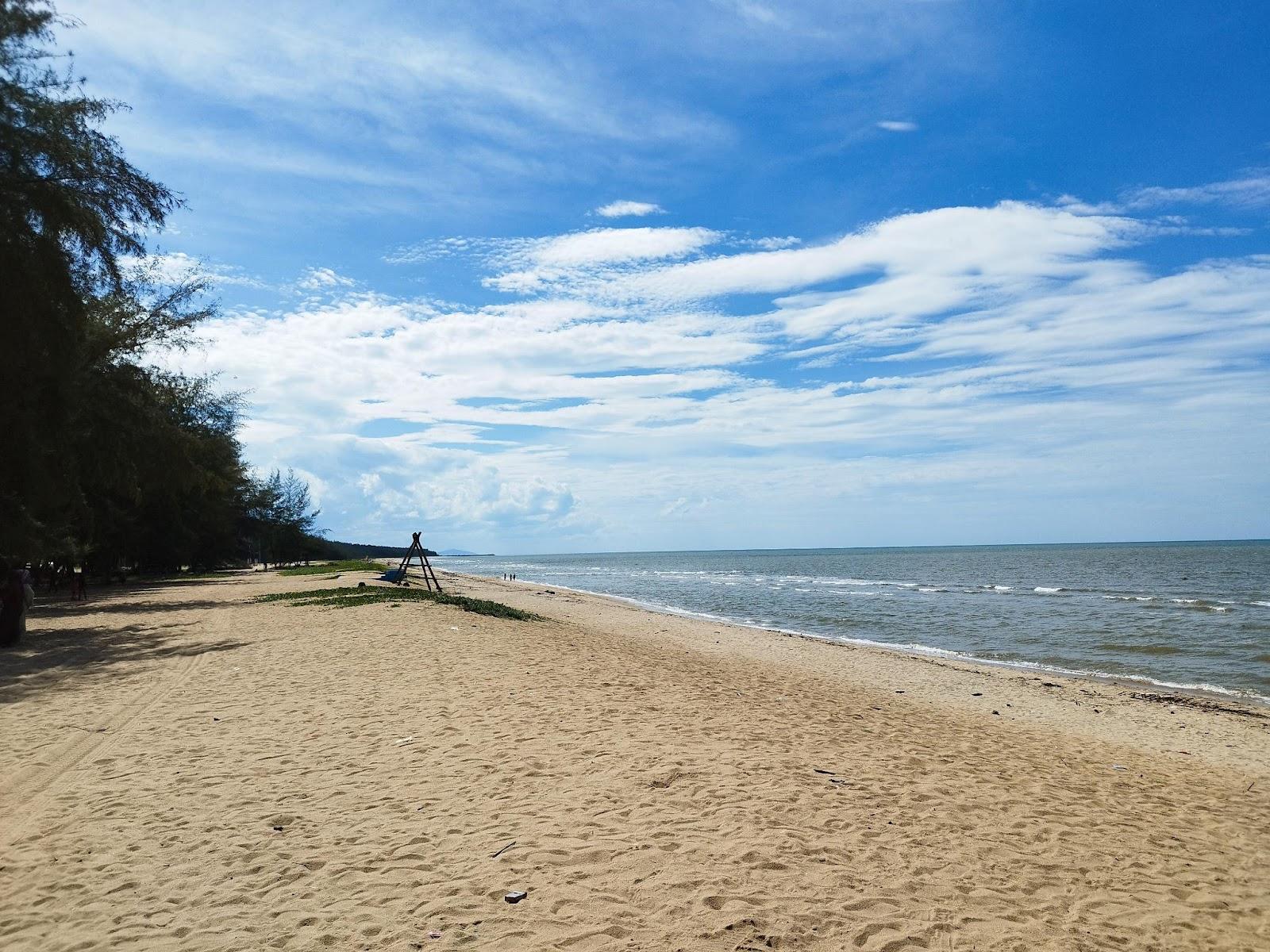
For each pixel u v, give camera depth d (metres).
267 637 17.23
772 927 4.66
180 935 4.57
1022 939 4.80
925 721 12.07
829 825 6.29
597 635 21.89
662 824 6.12
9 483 19.59
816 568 116.56
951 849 6.09
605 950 4.36
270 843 5.85
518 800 6.64
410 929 4.60
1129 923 5.20
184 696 11.07
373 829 6.07
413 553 33.59
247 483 54.00
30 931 4.63
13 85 18.67
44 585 37.28
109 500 31.56
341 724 9.24
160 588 37.69
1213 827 7.59
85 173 19.50
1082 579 69.31
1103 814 7.57
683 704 10.65
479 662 13.38
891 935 4.68
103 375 23.41
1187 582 63.31
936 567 108.50
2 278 17.36
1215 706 15.96
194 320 27.27
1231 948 4.98
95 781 7.30
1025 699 16.11
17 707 10.52
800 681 15.67
